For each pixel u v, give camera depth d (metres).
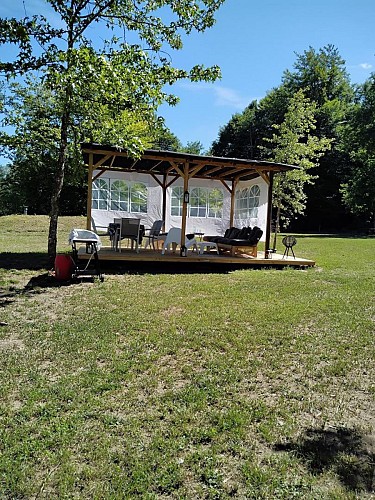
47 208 30.14
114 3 8.80
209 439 2.58
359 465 2.37
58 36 8.50
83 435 2.58
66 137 9.07
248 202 14.37
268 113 33.16
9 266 9.16
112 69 7.49
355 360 4.01
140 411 2.92
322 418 2.91
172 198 15.95
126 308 5.75
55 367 3.71
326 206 30.89
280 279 8.37
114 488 2.11
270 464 2.35
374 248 15.50
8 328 4.82
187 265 10.23
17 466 2.26
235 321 5.18
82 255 9.17
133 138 8.40
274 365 3.83
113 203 15.37
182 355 4.05
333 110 30.27
